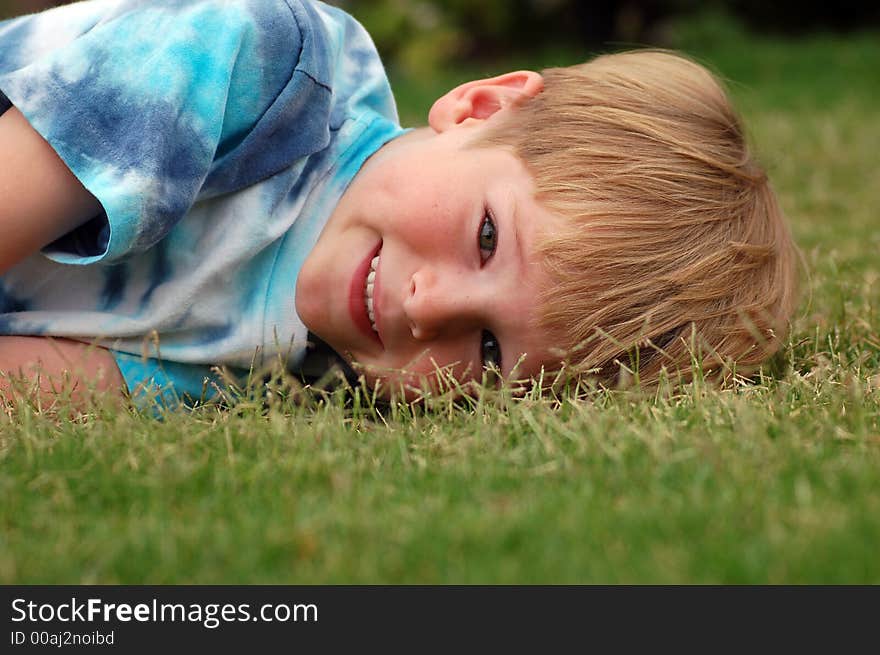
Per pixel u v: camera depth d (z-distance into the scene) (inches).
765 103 302.4
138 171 84.9
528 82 99.4
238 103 90.4
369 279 89.7
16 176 86.5
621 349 86.7
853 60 366.3
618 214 87.7
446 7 413.4
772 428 72.9
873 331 105.1
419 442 74.2
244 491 64.7
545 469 65.8
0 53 96.8
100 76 87.0
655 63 102.0
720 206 92.8
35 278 96.7
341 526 57.3
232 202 92.3
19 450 71.0
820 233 155.2
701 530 55.6
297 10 95.1
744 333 91.3
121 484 64.8
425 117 249.0
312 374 99.3
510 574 52.4
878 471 63.6
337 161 96.0
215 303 93.5
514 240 85.5
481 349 88.1
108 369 94.1
